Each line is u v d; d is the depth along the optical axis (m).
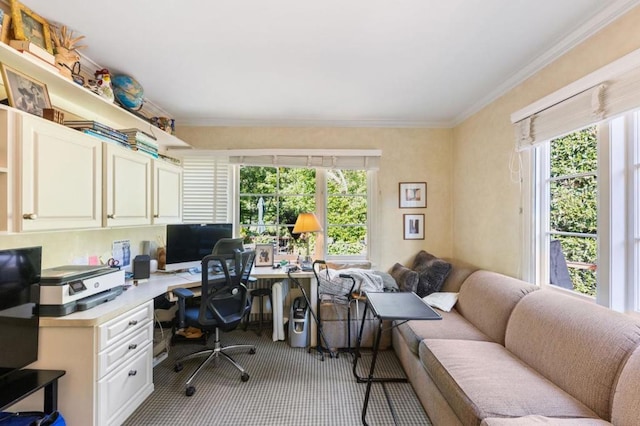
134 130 2.29
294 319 2.90
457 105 3.04
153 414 1.90
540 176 2.25
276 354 2.74
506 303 2.09
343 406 2.00
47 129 1.52
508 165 2.54
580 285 1.93
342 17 1.67
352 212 3.63
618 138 1.63
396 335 2.68
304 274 2.88
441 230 3.60
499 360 1.74
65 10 1.61
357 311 2.82
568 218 2.03
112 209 2.00
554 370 1.51
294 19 1.69
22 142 1.40
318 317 2.84
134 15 1.66
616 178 1.63
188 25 1.75
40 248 1.58
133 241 2.76
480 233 2.97
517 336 1.83
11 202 1.37
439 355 1.79
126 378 1.82
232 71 2.31
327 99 2.87
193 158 3.47
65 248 2.03
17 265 1.46
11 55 1.39
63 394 1.57
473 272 2.81
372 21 1.71
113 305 1.80
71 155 1.67
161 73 2.34
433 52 2.04
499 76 2.40
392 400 2.06
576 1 1.55
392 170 3.56
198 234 2.99
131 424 1.81
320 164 3.46
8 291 1.41
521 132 2.30
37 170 1.46
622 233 1.63
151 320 2.10
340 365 2.54
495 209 2.72
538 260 2.24
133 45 1.95
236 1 1.54
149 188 2.47
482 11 1.63
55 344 1.57
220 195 3.48
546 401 1.35
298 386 2.23
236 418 1.87
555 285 2.13
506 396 1.37
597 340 1.38
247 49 2.00
